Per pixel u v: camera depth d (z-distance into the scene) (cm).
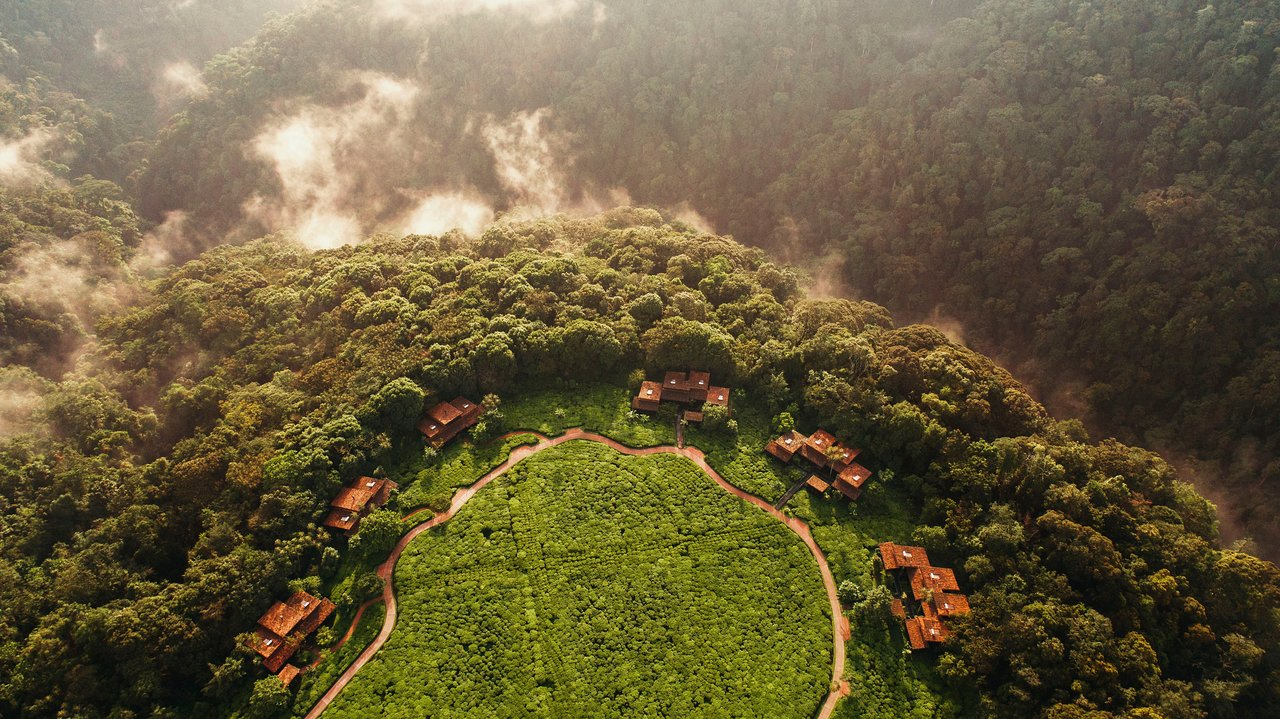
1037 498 8031
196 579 7306
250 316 11462
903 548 7781
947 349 9600
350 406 8906
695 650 7144
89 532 8081
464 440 9100
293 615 7200
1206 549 7469
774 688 6862
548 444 9081
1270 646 6994
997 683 6738
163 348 11188
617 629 7300
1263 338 11438
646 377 9825
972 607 7231
